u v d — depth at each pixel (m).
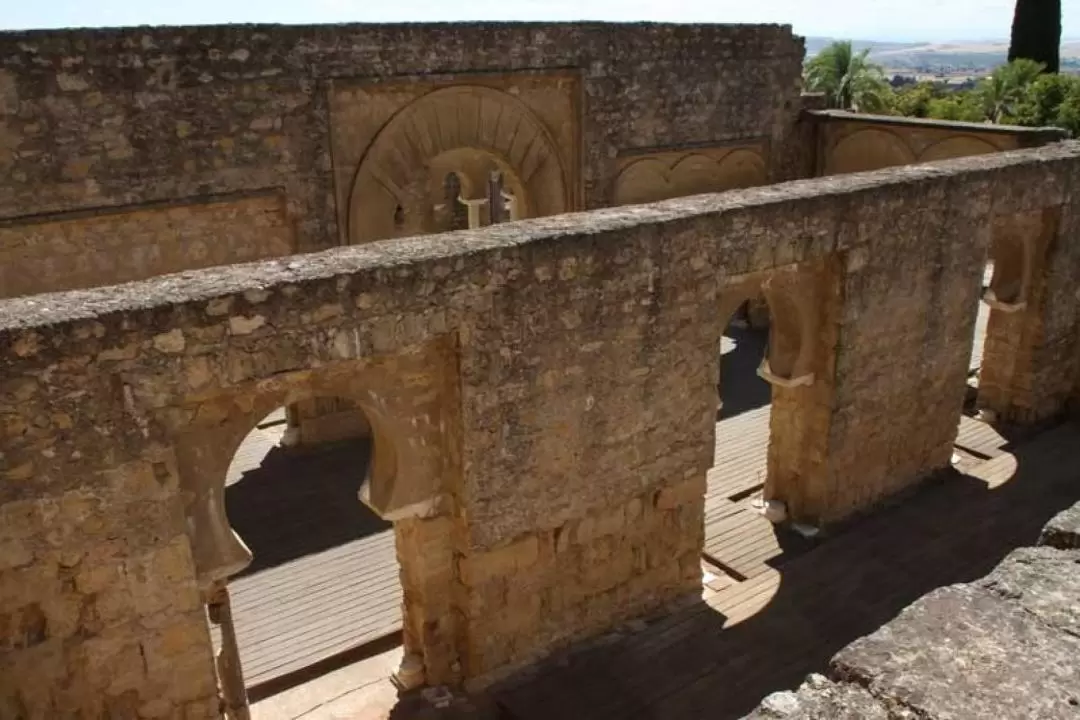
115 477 6.10
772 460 11.29
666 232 8.16
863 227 9.81
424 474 7.74
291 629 9.23
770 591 9.75
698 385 8.95
